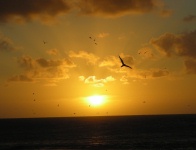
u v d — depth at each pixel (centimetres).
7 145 8119
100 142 8356
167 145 7438
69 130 13325
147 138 9044
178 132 10838
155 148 7044
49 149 7269
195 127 13450
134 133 10881
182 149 6844
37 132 12331
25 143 8475
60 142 8550
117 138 9288
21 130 13762
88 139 9194
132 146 7419
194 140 8300
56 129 14238
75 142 8488
